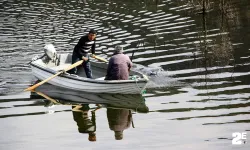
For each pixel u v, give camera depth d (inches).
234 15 2174.0
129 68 1454.2
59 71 1493.6
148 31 2050.9
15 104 1389.0
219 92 1369.3
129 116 1264.8
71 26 2208.4
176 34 1982.0
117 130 1176.2
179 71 1573.6
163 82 1488.7
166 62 1667.1
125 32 2058.3
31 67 1615.4
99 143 1103.0
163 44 1868.8
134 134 1144.2
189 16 2235.5
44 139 1138.7
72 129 1195.3
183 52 1763.0
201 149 1039.6
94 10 2496.3
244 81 1435.8
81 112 1312.7
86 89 1470.2
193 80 1486.2
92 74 1620.3
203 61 1651.1
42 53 1855.3
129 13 2378.2
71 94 1467.8
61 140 1130.7
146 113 1274.6
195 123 1179.9
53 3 2726.4
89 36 1507.1
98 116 1279.5
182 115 1235.2
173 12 2331.4
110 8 2517.2
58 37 2048.5
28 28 2209.6
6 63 1755.7
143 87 1397.6
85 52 1530.5
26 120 1264.8
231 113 1221.1
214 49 1765.5
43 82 1467.8
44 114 1306.6
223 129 1133.7
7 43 1995.6
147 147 1065.5
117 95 1440.7
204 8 2230.6
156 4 2522.1
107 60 1704.0
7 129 1206.3
